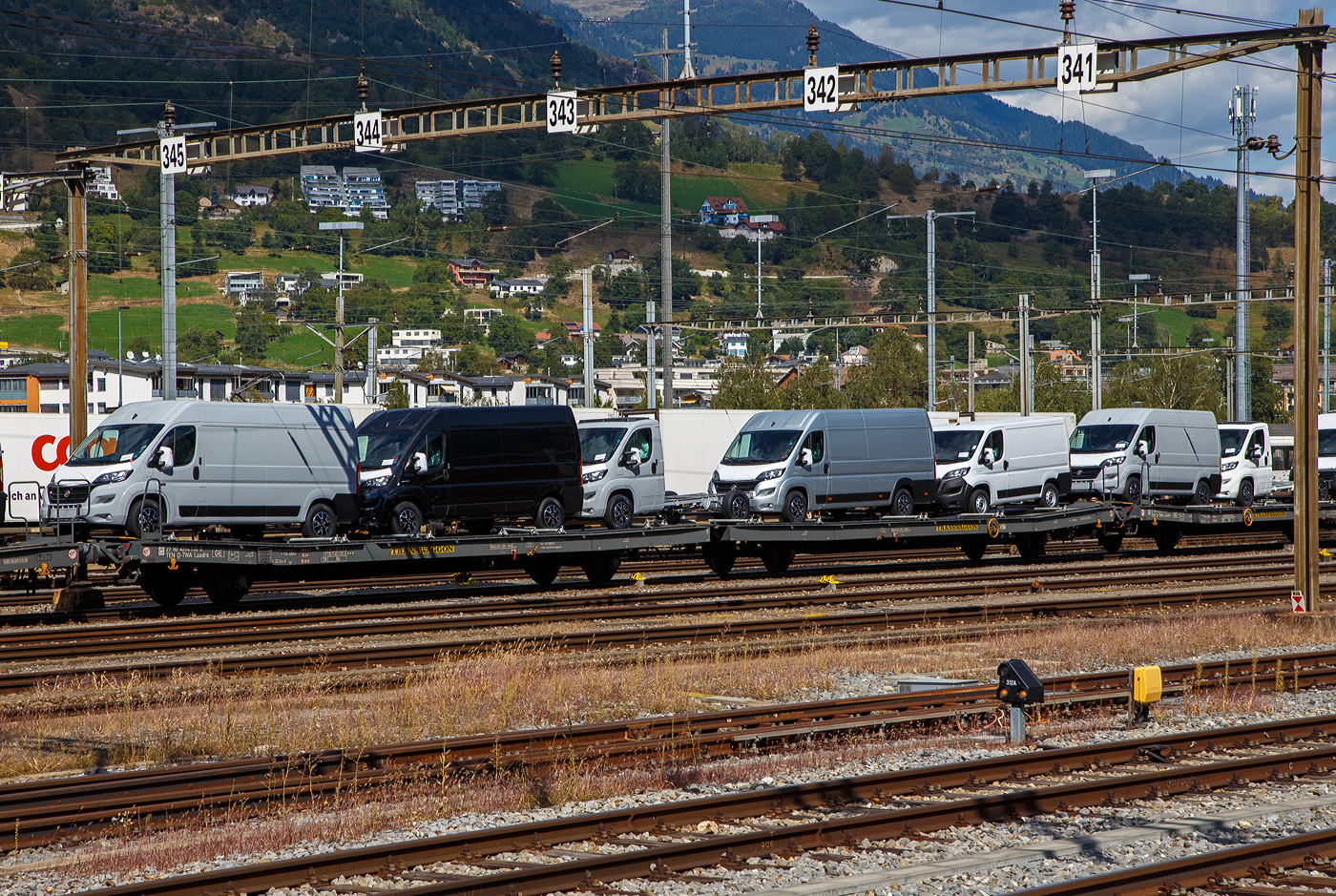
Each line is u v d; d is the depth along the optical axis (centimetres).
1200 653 3131
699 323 8981
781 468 5003
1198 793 1803
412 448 4394
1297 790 1827
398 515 4344
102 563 3625
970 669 2848
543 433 4747
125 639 3123
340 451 4362
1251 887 1371
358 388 17162
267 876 1353
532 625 3503
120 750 2028
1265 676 2767
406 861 1437
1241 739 2133
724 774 1880
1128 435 6344
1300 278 3588
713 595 4275
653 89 3544
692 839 1540
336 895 1337
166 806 1662
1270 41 3312
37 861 1485
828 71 3416
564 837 1537
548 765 1917
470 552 4191
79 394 4625
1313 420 3588
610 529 4788
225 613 3888
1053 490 6072
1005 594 4366
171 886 1307
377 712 2262
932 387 9750
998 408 17838
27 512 6869
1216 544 7006
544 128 3606
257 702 2353
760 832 1502
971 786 1816
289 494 4219
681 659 2933
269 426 4191
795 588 4494
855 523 4953
